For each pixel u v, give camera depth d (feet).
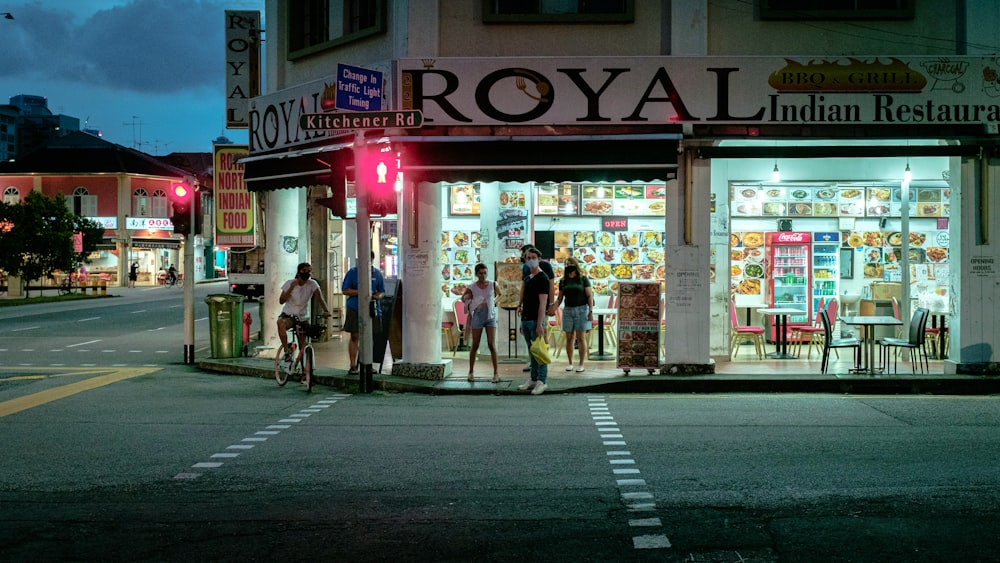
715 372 44.14
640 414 34.14
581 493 21.94
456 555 17.35
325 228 63.46
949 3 43.29
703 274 43.39
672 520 19.52
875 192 57.82
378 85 41.70
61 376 48.57
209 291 170.91
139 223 199.72
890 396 39.45
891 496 21.24
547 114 43.39
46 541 18.52
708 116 42.75
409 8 44.34
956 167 42.68
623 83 43.06
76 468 25.31
